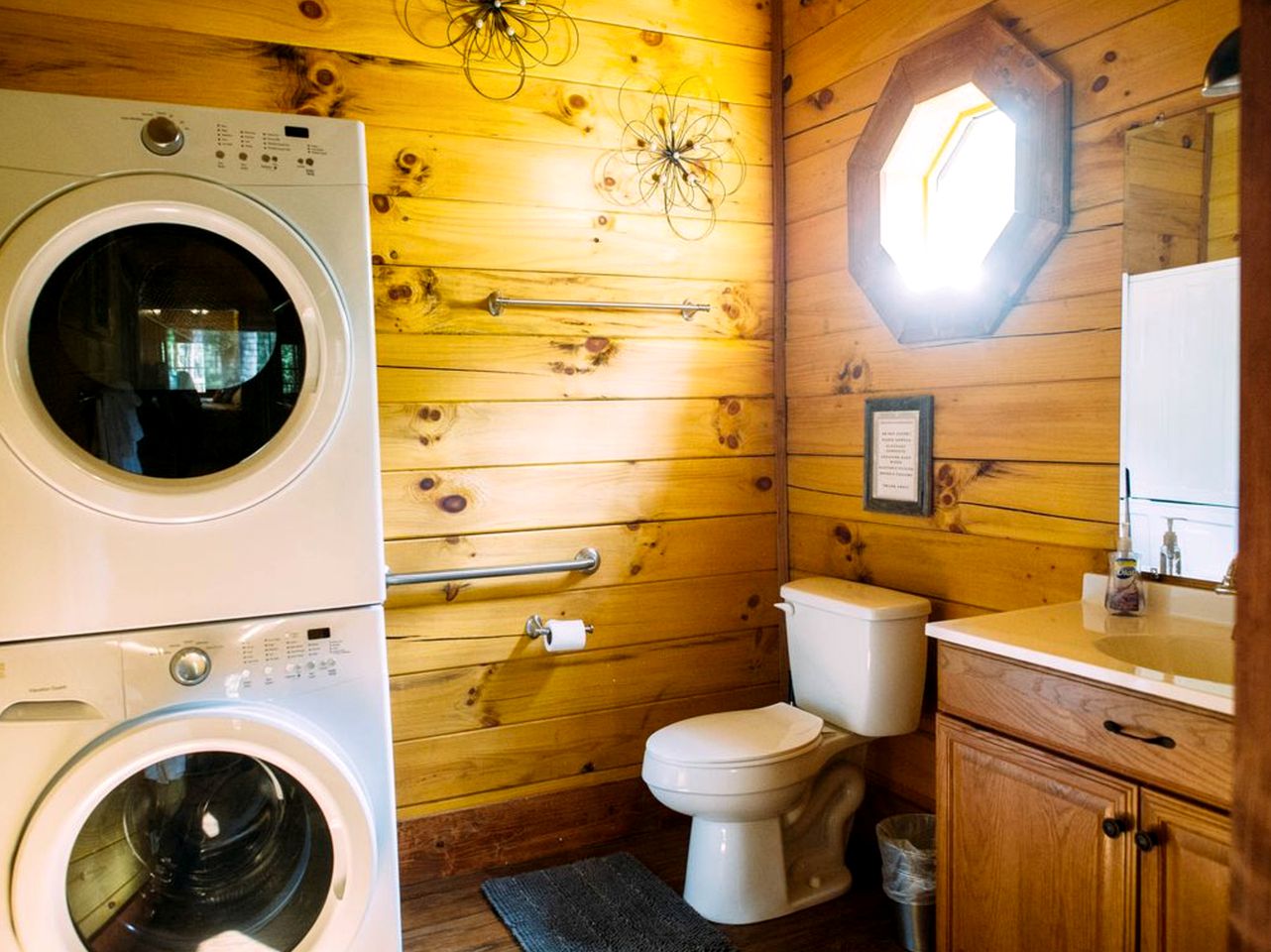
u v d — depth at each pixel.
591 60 2.64
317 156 1.70
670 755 2.18
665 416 2.79
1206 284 1.70
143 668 1.58
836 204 2.68
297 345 1.71
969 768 1.73
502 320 2.55
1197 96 1.71
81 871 1.59
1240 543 0.49
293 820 1.74
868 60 2.53
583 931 2.21
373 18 2.38
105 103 1.56
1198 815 1.32
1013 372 2.13
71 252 1.56
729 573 2.91
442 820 2.53
